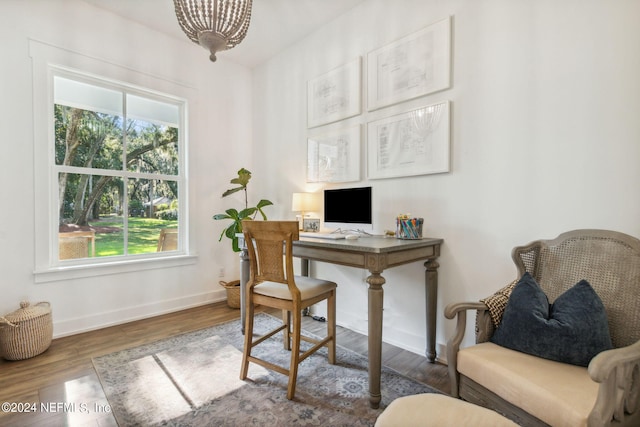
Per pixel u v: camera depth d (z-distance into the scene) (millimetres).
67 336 2396
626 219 1408
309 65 2955
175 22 2783
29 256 2262
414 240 1924
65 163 2500
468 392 1243
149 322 2713
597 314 1159
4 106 2162
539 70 1653
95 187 2654
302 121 3033
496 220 1812
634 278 1231
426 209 2123
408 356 2100
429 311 1986
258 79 3568
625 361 870
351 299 2598
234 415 1469
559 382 1021
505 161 1773
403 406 951
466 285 1938
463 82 1939
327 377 1805
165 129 3070
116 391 1656
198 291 3225
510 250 1756
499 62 1794
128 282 2752
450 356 1315
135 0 2488
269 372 1858
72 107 2529
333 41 2729
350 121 2600
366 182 2480
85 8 2502
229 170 3475
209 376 1810
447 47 1990
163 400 1580
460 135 1954
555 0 1603
